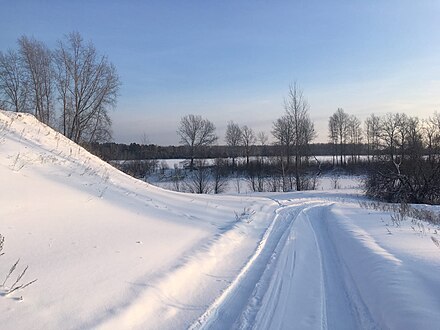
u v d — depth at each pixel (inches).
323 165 2650.1
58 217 300.7
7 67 1240.2
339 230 484.4
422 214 746.2
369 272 279.0
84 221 313.9
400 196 1250.0
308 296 245.1
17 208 285.6
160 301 208.7
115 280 217.2
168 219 418.3
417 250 344.5
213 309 212.2
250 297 237.9
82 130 1337.4
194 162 2650.1
